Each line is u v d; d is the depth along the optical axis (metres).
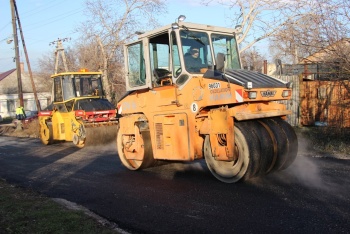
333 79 13.34
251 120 7.71
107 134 15.09
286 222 5.29
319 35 11.30
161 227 5.46
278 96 7.55
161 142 8.48
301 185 7.06
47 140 16.75
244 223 5.36
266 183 7.33
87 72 16.14
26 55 29.59
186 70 7.83
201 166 9.34
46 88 44.16
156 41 8.72
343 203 5.93
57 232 5.24
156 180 8.31
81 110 14.78
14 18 29.75
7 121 46.50
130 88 9.20
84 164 11.08
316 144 11.33
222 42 8.63
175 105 8.12
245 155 7.20
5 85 53.84
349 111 13.66
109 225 5.57
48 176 9.64
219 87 7.24
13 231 5.34
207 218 5.68
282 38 14.35
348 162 8.92
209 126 7.57
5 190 8.07
